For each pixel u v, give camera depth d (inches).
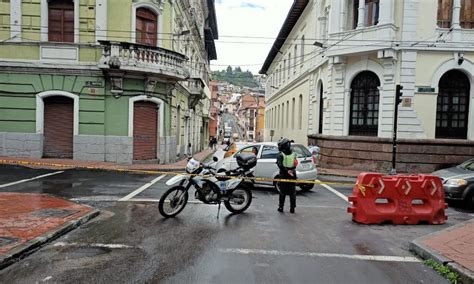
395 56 733.9
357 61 786.8
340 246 255.1
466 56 735.1
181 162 865.5
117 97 732.7
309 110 1051.9
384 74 745.0
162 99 788.6
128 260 215.2
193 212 346.0
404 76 735.1
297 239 268.1
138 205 368.2
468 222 315.0
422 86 737.0
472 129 741.9
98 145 732.7
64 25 723.4
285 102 1507.1
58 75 721.0
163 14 784.3
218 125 3575.3
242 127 4473.4
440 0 749.9
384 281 195.5
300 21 1205.1
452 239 258.4
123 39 729.0
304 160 502.0
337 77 815.1
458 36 730.8
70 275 191.3
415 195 331.0
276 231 288.0
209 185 338.0
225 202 344.8
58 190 441.1
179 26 957.8
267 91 2231.8
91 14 719.1
